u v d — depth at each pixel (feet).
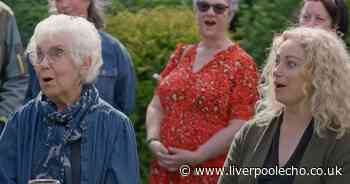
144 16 37.27
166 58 35.94
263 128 22.95
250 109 28.09
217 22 28.48
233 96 28.07
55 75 21.48
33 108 22.09
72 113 21.70
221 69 28.32
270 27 36.58
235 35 37.22
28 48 21.83
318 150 22.34
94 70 21.85
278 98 22.54
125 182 21.61
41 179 21.29
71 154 21.68
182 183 28.25
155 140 28.76
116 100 29.22
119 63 29.04
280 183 22.43
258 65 36.47
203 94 28.07
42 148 21.79
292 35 22.63
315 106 22.41
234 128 27.91
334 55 22.47
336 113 22.34
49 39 21.44
